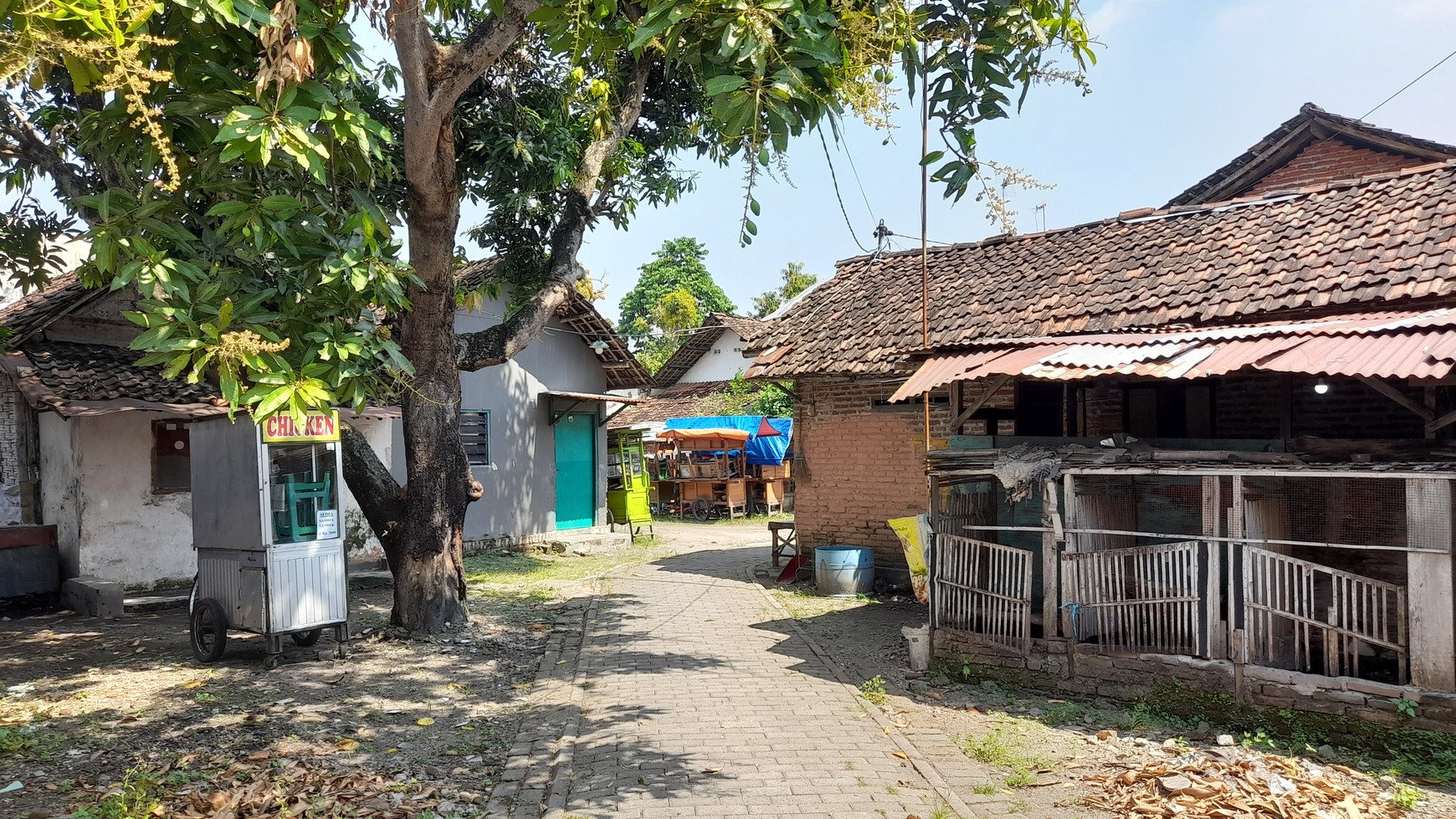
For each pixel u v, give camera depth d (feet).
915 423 43.29
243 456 29.07
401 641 32.76
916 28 17.81
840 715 23.86
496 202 39.40
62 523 42.22
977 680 27.37
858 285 50.65
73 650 32.07
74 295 41.04
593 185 40.29
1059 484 28.37
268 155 15.65
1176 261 37.09
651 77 43.42
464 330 58.59
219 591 30.19
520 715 24.43
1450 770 19.13
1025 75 18.75
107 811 17.03
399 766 20.12
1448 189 33.09
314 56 18.15
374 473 33.96
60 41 12.09
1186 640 23.82
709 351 129.39
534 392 63.36
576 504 67.56
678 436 91.40
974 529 27.89
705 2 14.44
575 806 17.49
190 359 17.43
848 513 45.93
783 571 47.70
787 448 94.17
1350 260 31.32
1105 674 24.90
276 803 17.66
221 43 17.46
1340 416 29.76
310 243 20.66
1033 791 18.81
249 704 24.86
